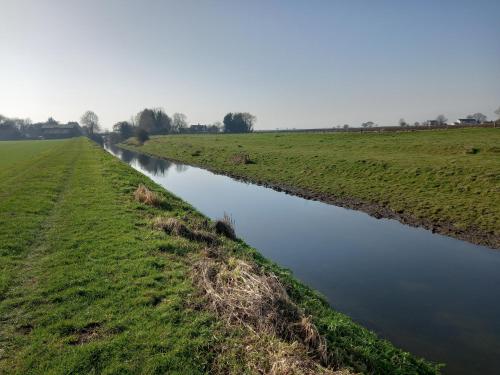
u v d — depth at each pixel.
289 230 18.31
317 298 10.15
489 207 18.66
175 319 7.22
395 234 17.39
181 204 18.47
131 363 6.01
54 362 5.96
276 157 41.19
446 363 8.26
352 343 7.65
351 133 61.41
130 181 22.73
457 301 11.00
